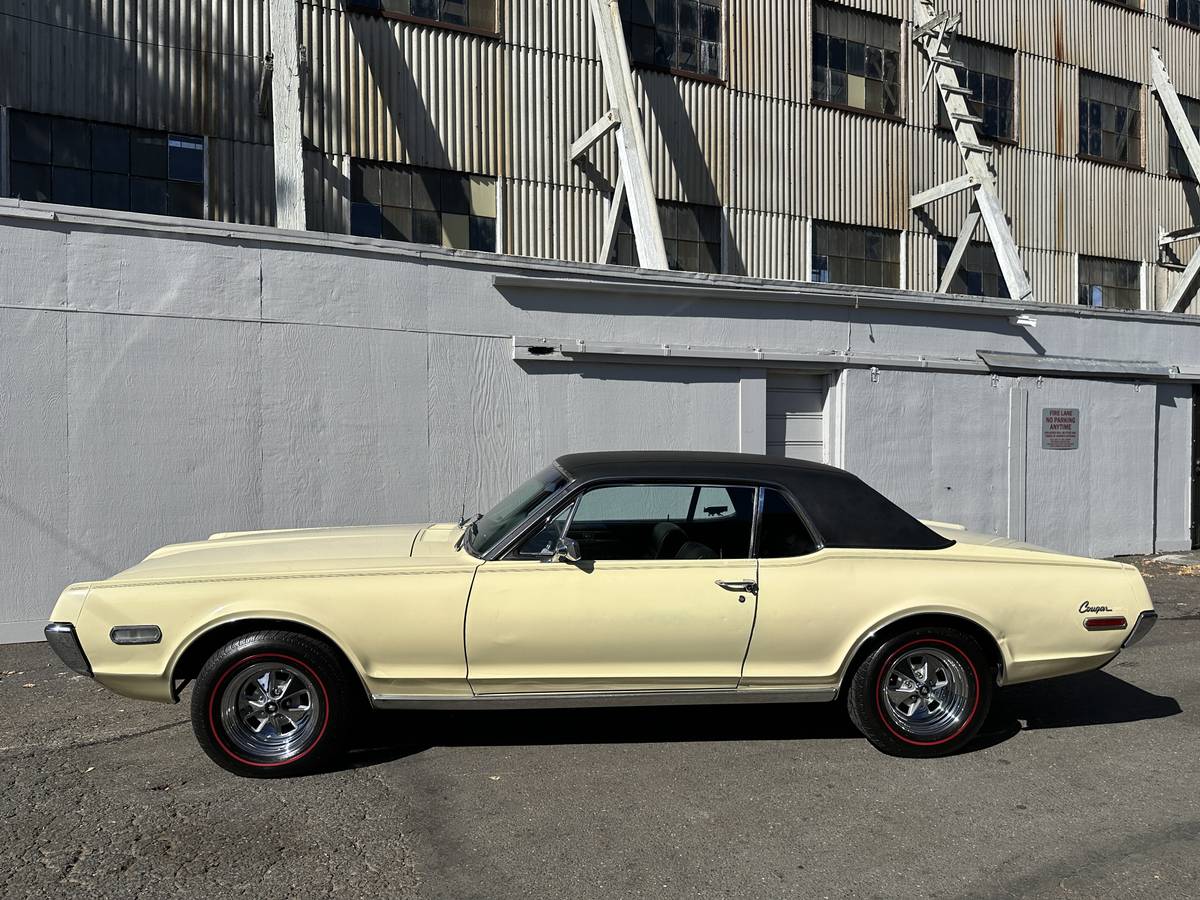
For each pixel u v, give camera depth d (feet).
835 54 44.52
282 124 29.07
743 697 13.75
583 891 9.98
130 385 21.36
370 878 10.21
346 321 23.47
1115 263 54.34
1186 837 11.43
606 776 13.25
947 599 13.82
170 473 21.79
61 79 30.32
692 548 13.83
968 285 48.26
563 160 37.29
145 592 12.71
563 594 13.11
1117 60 54.03
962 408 31.94
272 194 33.35
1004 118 49.83
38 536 20.63
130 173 31.53
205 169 32.42
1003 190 49.44
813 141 43.39
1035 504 33.35
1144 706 16.92
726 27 41.16
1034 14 50.67
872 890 10.07
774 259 42.42
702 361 27.73
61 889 9.90
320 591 12.84
